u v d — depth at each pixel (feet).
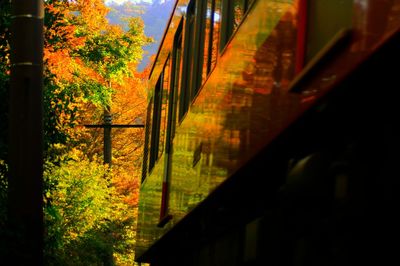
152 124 40.68
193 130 26.20
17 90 29.07
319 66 13.55
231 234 22.13
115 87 118.32
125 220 93.40
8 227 28.78
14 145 29.07
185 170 27.30
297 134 15.81
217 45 23.24
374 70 12.41
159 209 33.58
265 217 17.60
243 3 20.24
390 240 12.56
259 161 18.15
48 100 42.86
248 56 19.03
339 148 14.24
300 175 14.10
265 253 17.20
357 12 12.39
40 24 29.25
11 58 29.19
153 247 35.83
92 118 117.39
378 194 12.77
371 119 13.41
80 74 95.20
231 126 20.21
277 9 16.81
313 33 14.48
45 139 42.63
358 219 12.77
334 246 13.15
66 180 75.82
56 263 45.21
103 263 87.10
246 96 18.94
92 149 115.96
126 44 101.45
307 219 14.61
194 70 27.55
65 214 75.77
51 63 65.36
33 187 29.09
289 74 15.60
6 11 41.65
